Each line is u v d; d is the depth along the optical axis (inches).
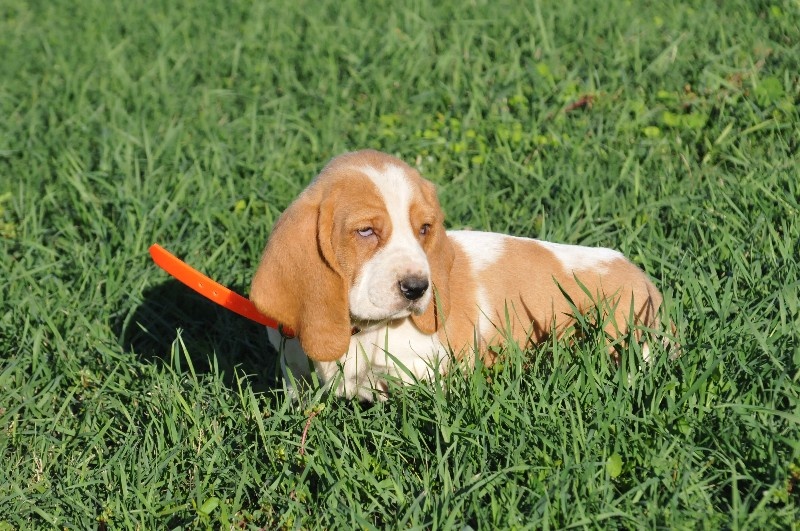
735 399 188.9
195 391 218.1
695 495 173.2
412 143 327.3
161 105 391.9
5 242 291.6
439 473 182.2
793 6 399.9
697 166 295.1
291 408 213.5
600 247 239.5
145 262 278.7
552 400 197.6
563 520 170.4
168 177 319.6
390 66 395.5
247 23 475.8
